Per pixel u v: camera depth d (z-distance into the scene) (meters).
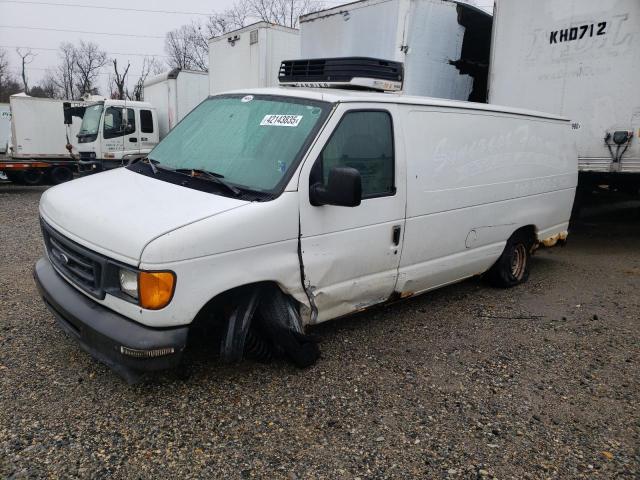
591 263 7.48
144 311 2.97
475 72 8.80
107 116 14.93
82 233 3.29
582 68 7.21
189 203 3.30
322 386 3.65
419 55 7.91
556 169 6.19
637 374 4.08
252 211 3.28
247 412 3.29
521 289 6.11
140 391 3.44
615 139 7.05
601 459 3.04
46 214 3.83
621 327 5.03
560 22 7.31
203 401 3.38
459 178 4.74
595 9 6.98
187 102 15.77
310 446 3.02
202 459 2.86
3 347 3.94
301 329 3.75
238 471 2.79
